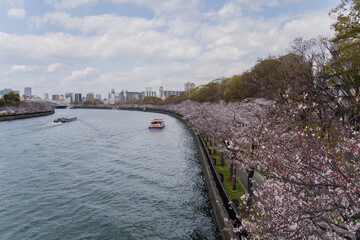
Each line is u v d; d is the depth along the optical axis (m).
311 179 9.12
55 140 59.47
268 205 9.87
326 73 22.70
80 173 33.16
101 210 22.36
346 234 7.71
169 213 21.70
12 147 50.56
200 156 38.31
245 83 53.06
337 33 23.31
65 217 21.12
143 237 18.19
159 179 30.41
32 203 23.86
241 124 24.86
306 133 9.92
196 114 59.62
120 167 35.94
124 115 156.50
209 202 23.66
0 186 28.30
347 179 7.21
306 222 8.30
